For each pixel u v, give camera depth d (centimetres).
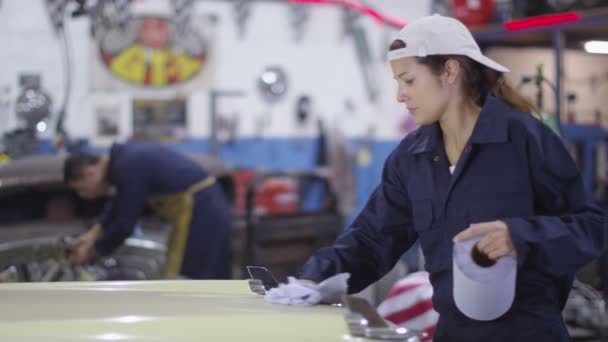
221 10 827
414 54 199
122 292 172
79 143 770
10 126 754
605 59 534
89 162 443
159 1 802
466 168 202
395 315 346
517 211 198
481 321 202
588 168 521
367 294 504
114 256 461
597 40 470
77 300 156
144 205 482
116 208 442
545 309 200
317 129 866
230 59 834
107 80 789
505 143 199
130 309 144
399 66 203
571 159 199
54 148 752
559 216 197
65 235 451
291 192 813
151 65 804
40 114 738
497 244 180
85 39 777
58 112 771
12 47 757
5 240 440
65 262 412
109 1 687
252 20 839
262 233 506
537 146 196
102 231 439
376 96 886
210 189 482
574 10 469
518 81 492
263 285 184
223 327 132
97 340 123
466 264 179
